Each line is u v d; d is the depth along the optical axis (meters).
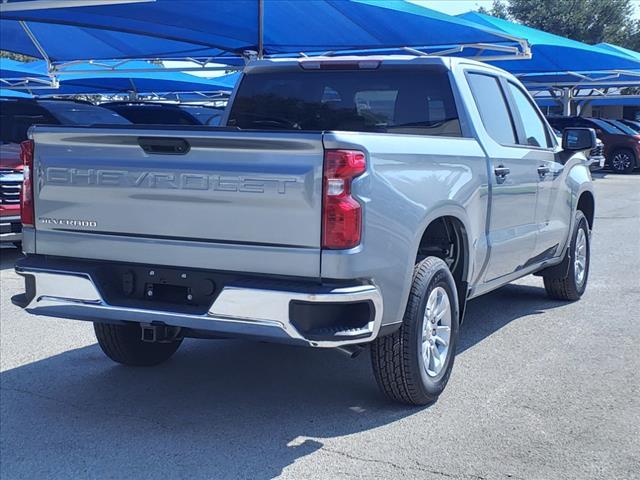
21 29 14.45
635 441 4.47
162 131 4.32
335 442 4.51
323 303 4.04
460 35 12.30
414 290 4.70
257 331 4.16
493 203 5.71
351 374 5.73
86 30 14.12
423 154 4.72
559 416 4.84
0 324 7.14
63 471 4.23
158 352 5.93
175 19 11.53
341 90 6.05
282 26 12.02
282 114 6.27
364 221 4.13
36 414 5.02
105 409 5.09
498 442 4.47
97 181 4.59
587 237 8.10
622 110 44.97
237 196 4.20
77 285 4.62
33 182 4.82
